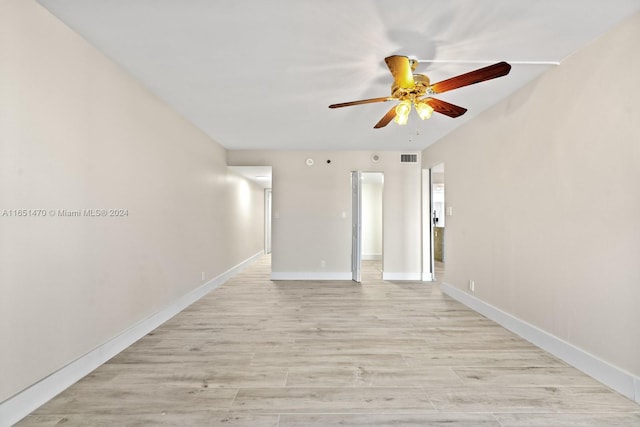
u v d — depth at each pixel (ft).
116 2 6.10
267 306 13.37
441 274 20.86
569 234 8.18
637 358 6.49
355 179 18.99
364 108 11.87
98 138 7.97
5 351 5.61
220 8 6.27
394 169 19.49
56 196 6.70
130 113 9.30
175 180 12.25
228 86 9.96
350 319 11.66
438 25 6.80
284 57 8.18
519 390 6.89
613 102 6.97
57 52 6.68
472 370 7.79
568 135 8.20
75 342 7.23
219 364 8.07
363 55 8.06
